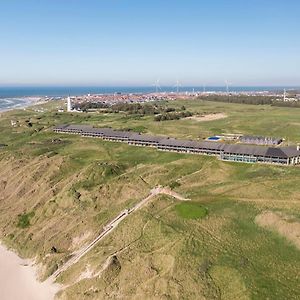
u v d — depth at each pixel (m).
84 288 90.12
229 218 97.44
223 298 75.06
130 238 100.12
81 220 119.69
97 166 149.12
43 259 109.69
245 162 141.62
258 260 82.06
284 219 92.12
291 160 137.25
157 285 80.88
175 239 91.88
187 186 123.69
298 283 74.56
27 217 134.75
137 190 127.94
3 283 103.50
